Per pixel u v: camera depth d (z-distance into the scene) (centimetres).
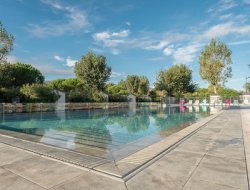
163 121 1512
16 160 455
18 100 2095
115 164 421
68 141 768
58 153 496
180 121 1502
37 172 385
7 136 720
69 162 434
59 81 3725
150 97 4456
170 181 344
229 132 798
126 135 944
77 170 393
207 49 3509
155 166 414
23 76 3241
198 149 542
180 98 4159
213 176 363
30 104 2012
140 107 3375
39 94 2250
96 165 413
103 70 3731
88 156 478
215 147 562
